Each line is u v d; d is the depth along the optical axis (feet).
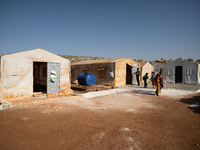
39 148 11.73
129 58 62.80
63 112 21.47
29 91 29.73
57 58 34.06
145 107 25.35
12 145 12.10
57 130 15.21
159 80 36.27
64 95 35.27
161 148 12.00
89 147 12.00
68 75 36.01
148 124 17.35
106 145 12.36
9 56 27.50
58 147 11.94
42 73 54.49
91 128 15.89
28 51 29.81
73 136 13.94
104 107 25.12
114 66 55.67
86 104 27.20
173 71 73.20
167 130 15.67
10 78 27.58
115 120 18.54
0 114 20.15
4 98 26.96
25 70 29.27
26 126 16.11
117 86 55.98
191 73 67.36
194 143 12.88
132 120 18.66
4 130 14.98
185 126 16.88
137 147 12.10
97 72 61.77
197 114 21.44
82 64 68.28
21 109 22.74
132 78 64.13
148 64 77.05
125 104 27.48
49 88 33.12
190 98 32.99
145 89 47.91
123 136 14.07
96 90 45.85
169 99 32.24
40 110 22.30
